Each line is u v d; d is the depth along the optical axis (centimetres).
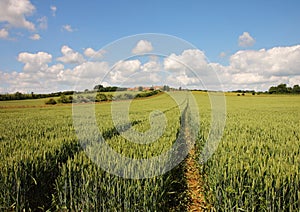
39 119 1964
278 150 770
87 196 559
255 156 679
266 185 491
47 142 855
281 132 1187
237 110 3231
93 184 573
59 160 737
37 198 640
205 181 775
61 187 596
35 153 693
